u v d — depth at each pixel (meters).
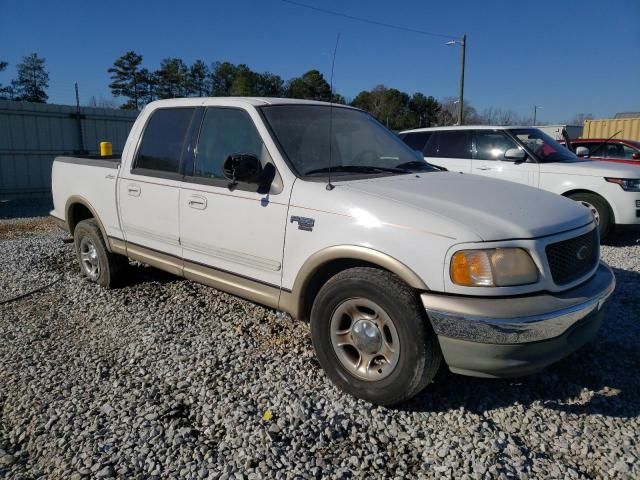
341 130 4.14
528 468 2.64
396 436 2.90
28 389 3.46
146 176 4.55
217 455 2.75
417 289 2.91
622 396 3.32
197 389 3.40
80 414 3.16
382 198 3.14
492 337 2.73
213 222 3.94
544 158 8.32
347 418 3.05
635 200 7.62
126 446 2.84
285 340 4.09
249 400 3.25
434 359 2.93
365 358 3.18
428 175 3.86
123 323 4.52
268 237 3.57
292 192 3.44
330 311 3.25
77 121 15.30
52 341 4.23
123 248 4.97
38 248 7.61
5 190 14.25
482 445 2.81
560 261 3.01
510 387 3.40
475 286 2.78
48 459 2.77
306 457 2.72
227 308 4.79
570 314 2.84
